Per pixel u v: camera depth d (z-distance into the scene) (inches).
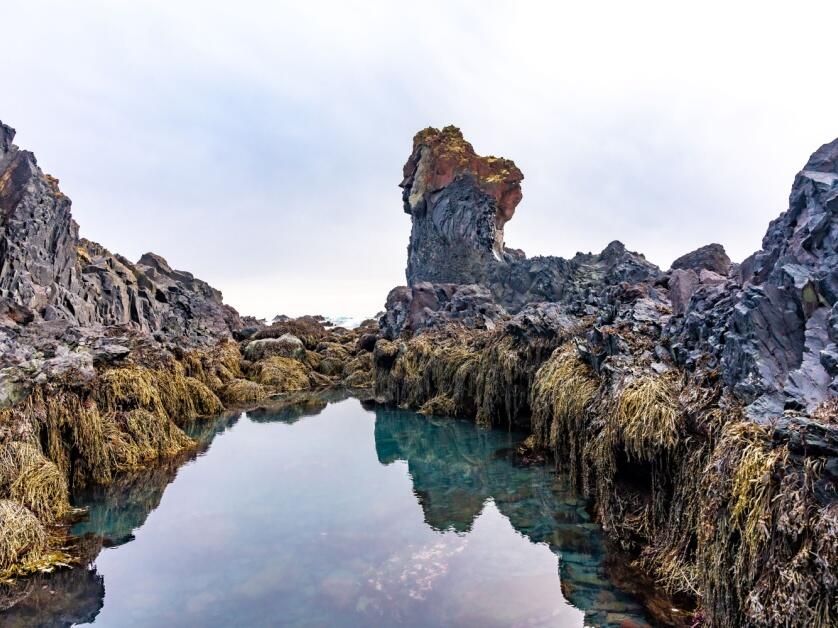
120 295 1008.2
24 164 861.8
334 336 1565.0
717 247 813.2
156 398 564.7
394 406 829.2
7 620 232.2
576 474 386.9
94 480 436.1
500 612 233.5
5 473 336.8
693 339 327.9
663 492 272.7
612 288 621.0
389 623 227.6
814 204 295.4
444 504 379.9
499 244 1552.7
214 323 1421.0
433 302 1138.7
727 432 209.0
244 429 671.8
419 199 1707.7
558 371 447.5
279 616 234.2
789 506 157.9
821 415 174.6
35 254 808.3
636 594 242.4
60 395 430.6
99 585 264.4
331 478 450.9
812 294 240.4
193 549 307.1
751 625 162.6
